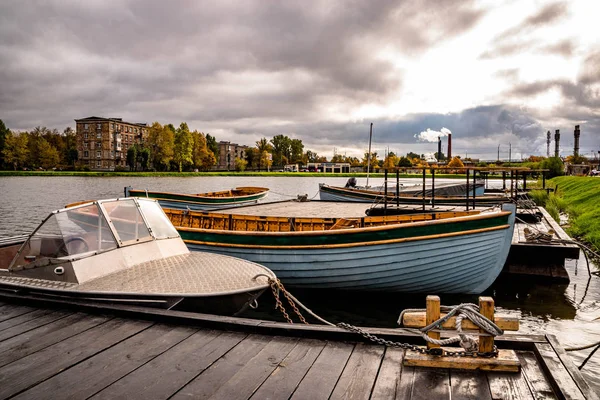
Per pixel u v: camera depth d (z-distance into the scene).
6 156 90.44
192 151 111.31
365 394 3.13
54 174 85.06
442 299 9.04
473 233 8.20
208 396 3.14
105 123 110.38
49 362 3.72
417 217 10.68
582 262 12.68
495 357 3.48
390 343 3.73
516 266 10.91
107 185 56.31
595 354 6.37
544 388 3.15
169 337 4.25
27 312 5.00
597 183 27.16
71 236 5.56
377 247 8.20
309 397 3.11
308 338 4.18
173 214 12.68
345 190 22.53
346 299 8.92
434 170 16.03
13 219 22.38
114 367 3.62
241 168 124.12
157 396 3.15
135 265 5.88
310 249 8.45
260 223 11.23
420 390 3.16
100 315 4.89
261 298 9.18
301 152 159.12
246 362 3.69
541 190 26.00
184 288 5.19
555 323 7.84
